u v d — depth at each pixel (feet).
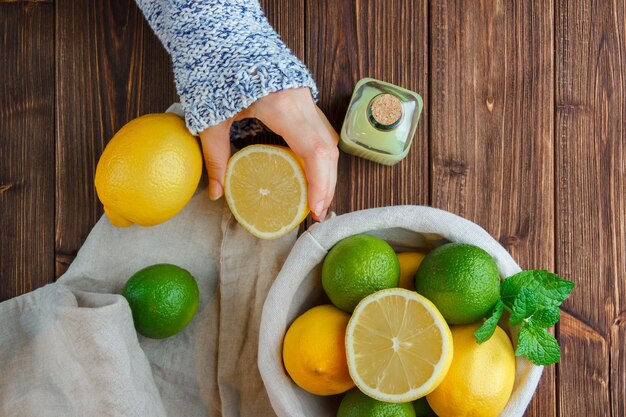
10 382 1.91
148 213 1.86
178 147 1.85
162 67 2.13
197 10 1.87
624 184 2.18
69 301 1.88
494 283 1.76
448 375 1.78
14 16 2.12
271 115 1.88
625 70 2.19
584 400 2.16
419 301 1.74
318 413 1.90
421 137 2.16
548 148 2.18
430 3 2.17
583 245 2.18
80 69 2.12
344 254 1.79
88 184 2.12
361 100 2.05
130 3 2.13
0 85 2.12
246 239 2.05
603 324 2.17
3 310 1.92
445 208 2.16
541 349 1.77
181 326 1.94
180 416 2.04
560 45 2.18
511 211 2.17
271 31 1.94
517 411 1.83
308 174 1.90
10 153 2.11
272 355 1.84
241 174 1.94
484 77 2.17
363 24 2.16
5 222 2.11
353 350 1.75
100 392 1.87
